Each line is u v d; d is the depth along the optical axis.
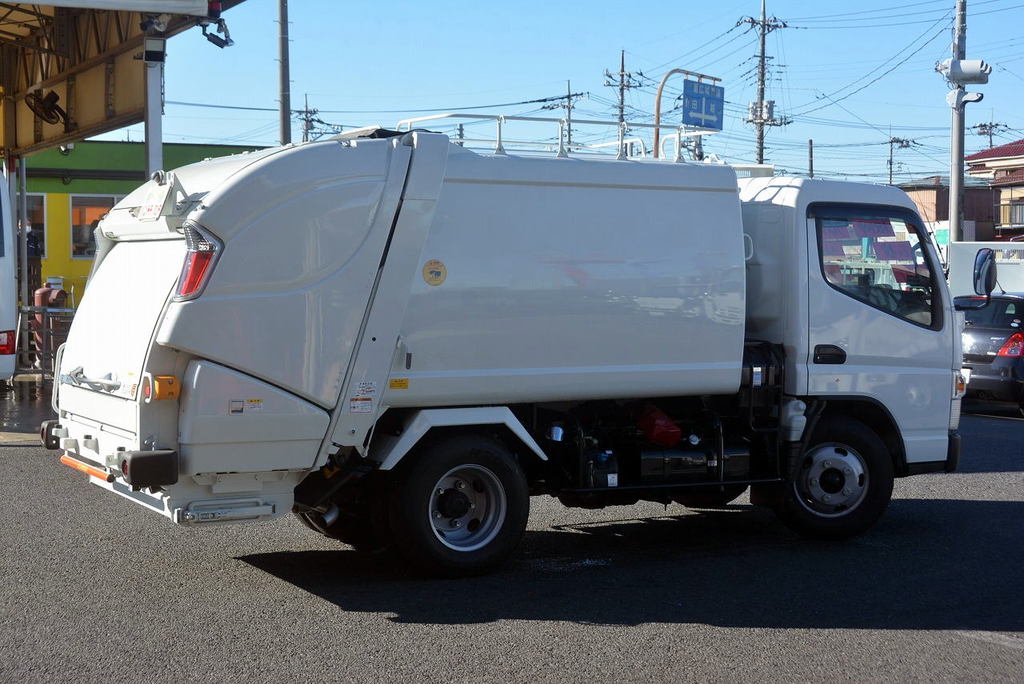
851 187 9.03
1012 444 14.38
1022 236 55.69
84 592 7.01
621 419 8.42
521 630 6.37
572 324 7.76
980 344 17.05
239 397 6.69
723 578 7.68
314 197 6.86
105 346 7.34
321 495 7.27
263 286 6.73
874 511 8.98
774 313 8.80
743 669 5.78
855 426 8.96
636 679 5.60
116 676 5.50
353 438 7.06
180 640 6.08
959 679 5.69
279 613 6.62
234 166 6.92
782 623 6.61
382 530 7.55
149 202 7.10
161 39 16.81
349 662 5.76
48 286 23.31
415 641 6.12
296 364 6.84
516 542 7.60
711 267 8.27
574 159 7.82
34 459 11.78
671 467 8.35
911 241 9.25
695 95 37.88
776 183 8.94
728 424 8.72
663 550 8.55
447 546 7.43
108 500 9.76
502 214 7.52
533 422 7.98
